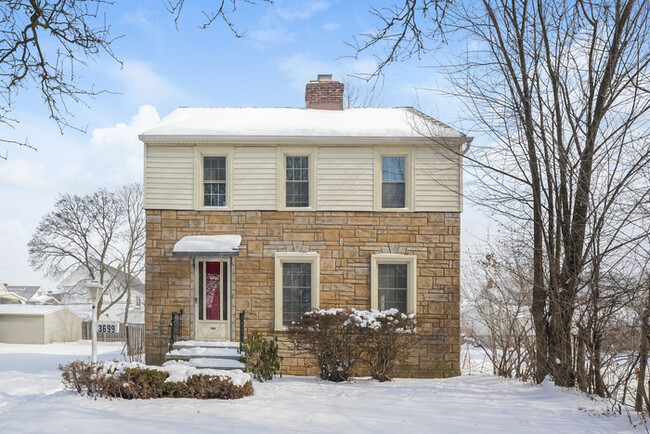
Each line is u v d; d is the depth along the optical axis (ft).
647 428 21.81
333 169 44.70
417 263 43.73
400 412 24.86
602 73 31.22
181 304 43.78
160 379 27.55
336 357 37.68
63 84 20.81
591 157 30.73
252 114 50.98
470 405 26.76
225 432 20.44
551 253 31.99
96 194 120.88
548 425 22.56
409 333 38.91
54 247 119.85
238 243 42.68
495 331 45.57
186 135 43.78
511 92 34.06
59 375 44.21
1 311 104.01
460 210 43.98
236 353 39.47
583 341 30.07
